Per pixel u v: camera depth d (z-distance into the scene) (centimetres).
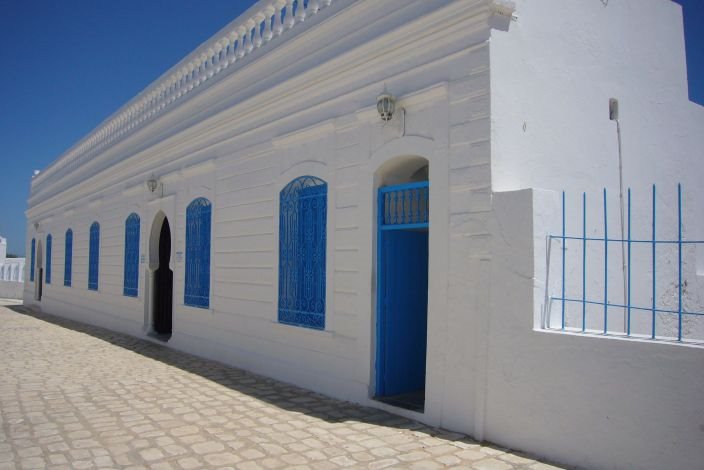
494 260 539
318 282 777
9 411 661
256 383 826
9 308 2361
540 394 492
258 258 916
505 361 522
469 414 552
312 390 770
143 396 741
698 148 846
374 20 704
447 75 600
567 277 605
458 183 579
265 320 891
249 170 951
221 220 1030
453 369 572
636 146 739
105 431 580
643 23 767
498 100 561
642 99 755
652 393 423
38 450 520
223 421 617
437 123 605
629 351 438
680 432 408
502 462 477
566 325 590
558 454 475
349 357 711
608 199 689
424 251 728
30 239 2531
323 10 790
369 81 705
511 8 570
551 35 631
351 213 718
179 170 1188
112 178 1593
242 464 482
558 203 533
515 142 574
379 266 684
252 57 952
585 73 672
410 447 521
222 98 1041
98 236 1698
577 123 655
